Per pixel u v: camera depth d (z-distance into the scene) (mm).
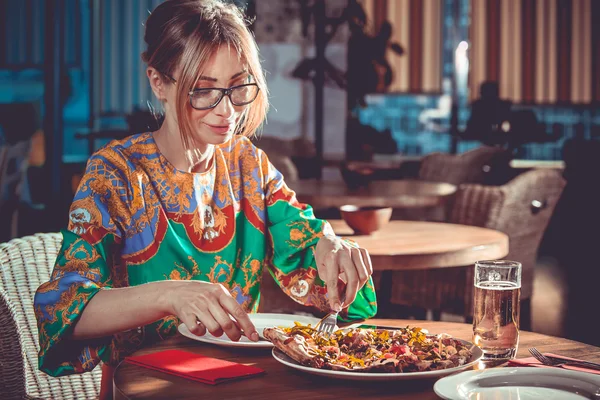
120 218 1453
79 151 9414
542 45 8812
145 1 9422
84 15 9398
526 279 3668
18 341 1458
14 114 7562
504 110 7285
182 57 1355
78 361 1275
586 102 8992
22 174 5664
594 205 7234
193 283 1165
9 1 9648
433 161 5500
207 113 1374
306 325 1248
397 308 3738
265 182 1622
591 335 4289
